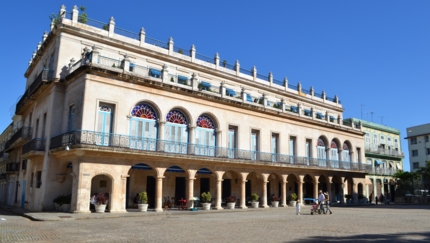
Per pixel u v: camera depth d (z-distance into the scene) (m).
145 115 24.86
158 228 14.52
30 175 27.03
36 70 31.31
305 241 10.92
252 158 30.59
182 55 30.55
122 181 22.33
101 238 11.53
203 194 26.73
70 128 23.44
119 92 23.34
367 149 48.50
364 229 14.43
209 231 13.52
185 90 26.78
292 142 35.81
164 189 27.69
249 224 16.42
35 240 11.09
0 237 11.73
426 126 65.38
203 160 26.28
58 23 24.77
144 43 28.17
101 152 21.22
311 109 38.34
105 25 26.62
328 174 37.94
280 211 27.05
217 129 29.05
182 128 27.00
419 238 11.74
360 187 42.84
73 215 19.25
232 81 34.03
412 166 67.19
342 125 41.84
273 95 37.91
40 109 27.20
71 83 23.72
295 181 38.41
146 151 22.97
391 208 32.81
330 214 23.91
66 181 23.70
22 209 25.66
